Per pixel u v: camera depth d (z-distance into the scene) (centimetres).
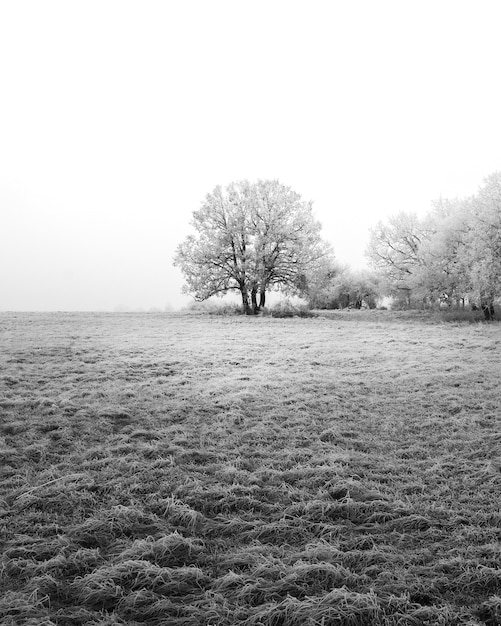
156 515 680
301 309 4191
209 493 739
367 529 647
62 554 577
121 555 573
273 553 590
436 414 1136
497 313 3158
